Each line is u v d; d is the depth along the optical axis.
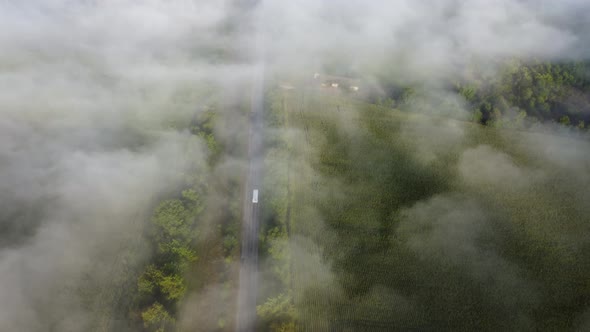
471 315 111.50
